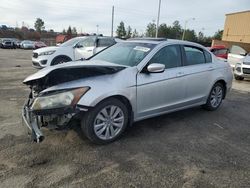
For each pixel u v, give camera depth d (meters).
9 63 15.98
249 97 8.38
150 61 4.85
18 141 4.32
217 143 4.62
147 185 3.31
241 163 3.94
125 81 4.43
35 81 4.27
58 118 4.01
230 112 6.48
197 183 3.40
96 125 4.20
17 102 6.51
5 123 5.06
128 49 5.32
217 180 3.48
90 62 4.75
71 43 12.77
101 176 3.46
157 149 4.27
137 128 5.09
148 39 5.63
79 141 4.38
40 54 12.17
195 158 4.03
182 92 5.41
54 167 3.63
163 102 5.08
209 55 6.23
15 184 3.24
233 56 15.11
